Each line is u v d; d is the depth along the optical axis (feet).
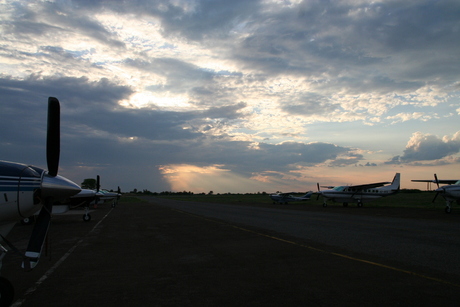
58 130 16.98
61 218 65.00
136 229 44.19
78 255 25.32
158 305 13.41
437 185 86.63
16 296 14.90
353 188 108.47
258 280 17.21
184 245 29.86
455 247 27.25
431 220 54.49
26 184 15.64
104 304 13.65
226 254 25.02
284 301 13.67
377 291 14.98
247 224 48.49
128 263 22.20
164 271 19.70
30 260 15.19
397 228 41.91
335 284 16.22
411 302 13.42
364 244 28.96
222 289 15.64
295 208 101.40
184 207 111.14
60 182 17.01
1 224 15.70
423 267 19.88
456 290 15.10
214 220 56.49
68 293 15.30
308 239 32.35
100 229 44.62
